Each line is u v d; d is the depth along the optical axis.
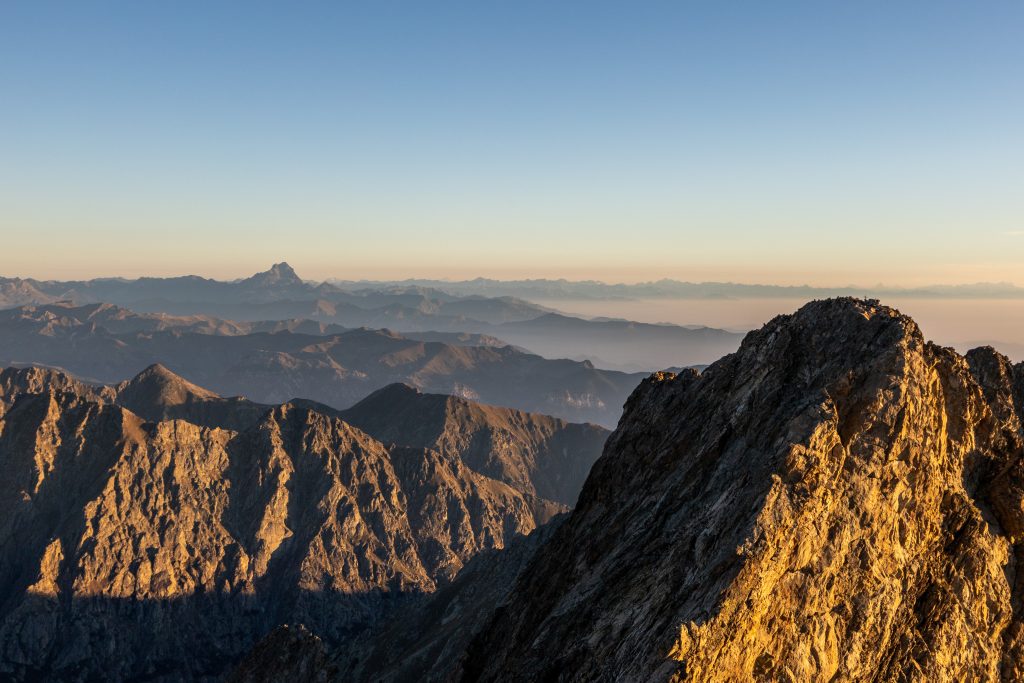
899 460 44.84
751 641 38.62
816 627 40.00
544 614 56.72
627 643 41.12
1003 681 43.66
